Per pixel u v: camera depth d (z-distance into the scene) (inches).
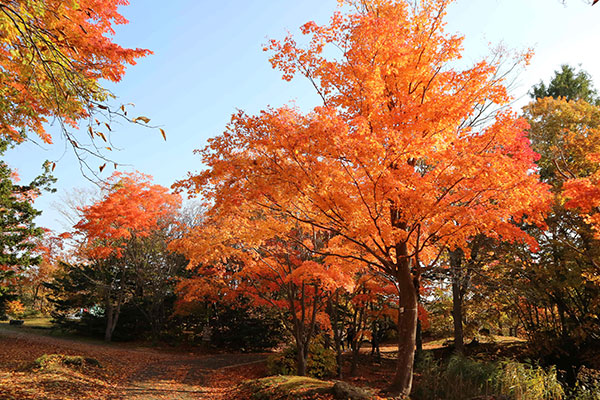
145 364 649.6
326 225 374.6
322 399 326.6
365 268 580.7
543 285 579.5
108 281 1028.5
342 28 334.0
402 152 294.5
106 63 245.0
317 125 283.7
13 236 628.1
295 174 313.3
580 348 583.2
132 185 812.6
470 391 392.2
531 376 389.1
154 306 1008.9
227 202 336.5
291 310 542.0
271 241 614.5
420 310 613.3
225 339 975.0
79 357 503.2
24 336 836.6
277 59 346.9
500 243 625.6
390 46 320.5
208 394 445.7
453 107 304.3
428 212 303.0
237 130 324.8
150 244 989.2
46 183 672.4
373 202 318.3
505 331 1075.9
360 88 330.3
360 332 625.0
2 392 315.9
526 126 301.1
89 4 235.3
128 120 183.3
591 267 535.2
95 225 784.3
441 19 354.0
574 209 521.7
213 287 766.5
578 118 603.5
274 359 581.0
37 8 182.9
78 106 226.1
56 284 1115.3
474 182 302.4
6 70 233.1
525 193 302.7
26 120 271.4
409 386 352.2
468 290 714.8
